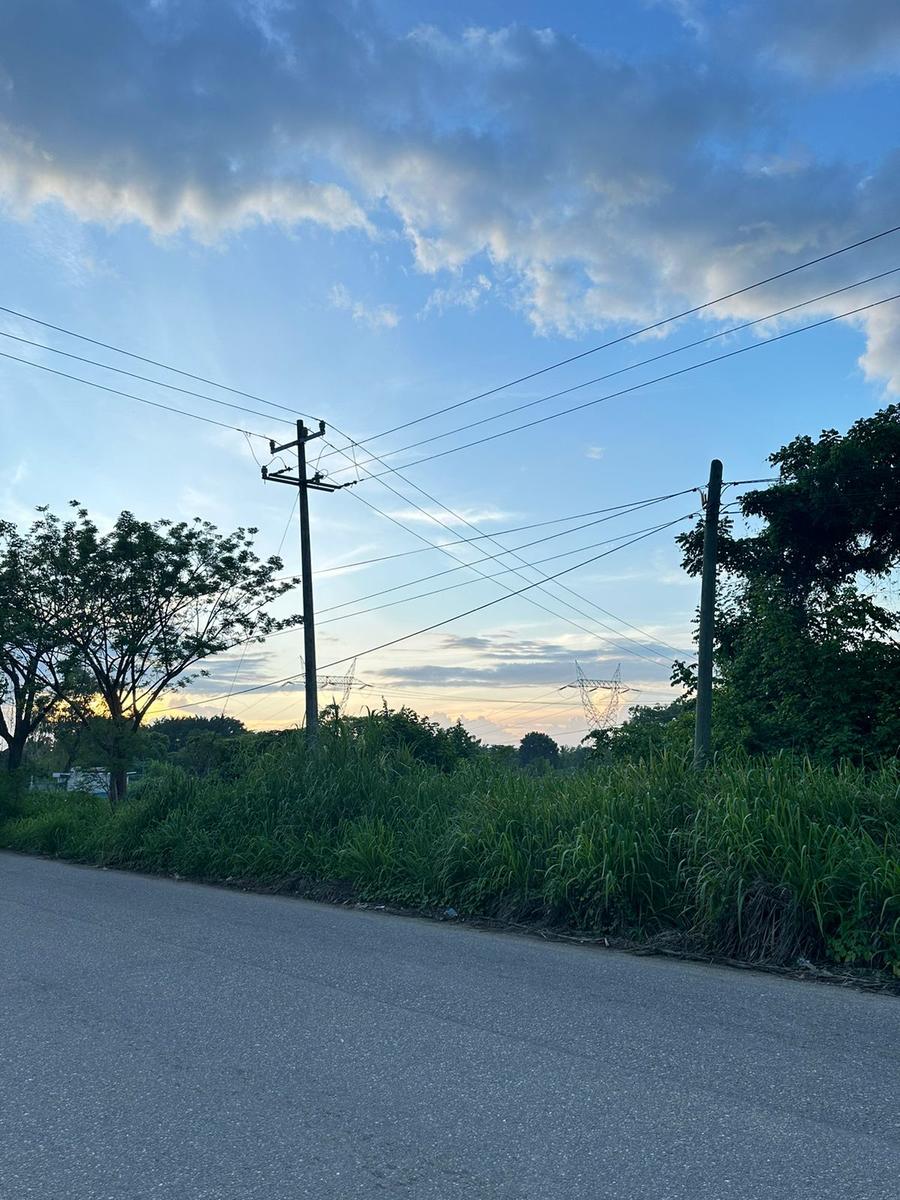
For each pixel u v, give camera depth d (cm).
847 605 1644
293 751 1503
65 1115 411
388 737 1510
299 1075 458
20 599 2344
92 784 2438
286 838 1239
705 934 771
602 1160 359
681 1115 404
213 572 2461
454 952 763
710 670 1519
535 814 1004
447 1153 367
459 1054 489
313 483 2164
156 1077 457
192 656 2450
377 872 1072
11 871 1427
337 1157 365
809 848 770
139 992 624
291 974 676
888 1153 364
